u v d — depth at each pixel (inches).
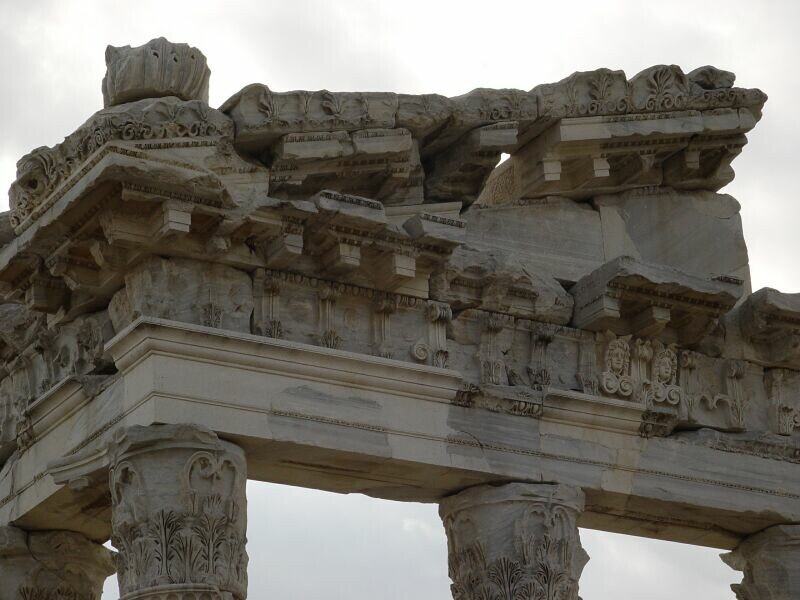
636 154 1102.4
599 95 1080.2
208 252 960.3
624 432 1064.2
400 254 994.1
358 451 967.0
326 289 992.2
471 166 1051.3
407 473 1000.9
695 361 1106.7
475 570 1013.8
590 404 1050.1
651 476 1064.8
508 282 1045.8
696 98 1103.6
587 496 1050.1
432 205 1050.7
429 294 1028.5
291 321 983.6
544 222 1095.6
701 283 1068.5
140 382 933.8
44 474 1019.9
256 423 941.2
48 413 1019.3
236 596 915.4
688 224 1130.7
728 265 1135.0
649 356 1085.1
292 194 1002.1
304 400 960.9
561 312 1067.9
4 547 1043.9
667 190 1131.9
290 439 948.6
